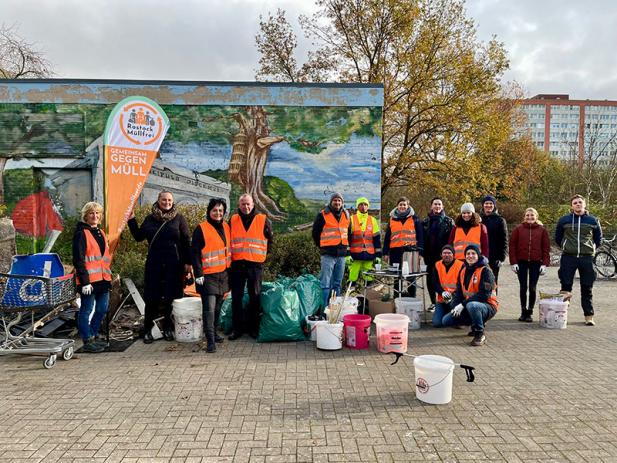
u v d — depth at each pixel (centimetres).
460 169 1934
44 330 698
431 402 472
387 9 1956
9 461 372
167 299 704
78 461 372
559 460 370
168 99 1168
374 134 1184
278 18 2494
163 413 455
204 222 669
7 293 593
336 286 829
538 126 7694
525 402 479
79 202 1176
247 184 1184
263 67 2556
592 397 492
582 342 700
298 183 1188
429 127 2005
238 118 1178
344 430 419
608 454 379
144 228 697
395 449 387
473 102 1933
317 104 1179
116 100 1160
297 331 695
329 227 806
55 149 1163
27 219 1170
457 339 718
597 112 7688
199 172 1178
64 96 1157
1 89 1155
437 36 1919
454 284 752
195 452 384
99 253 658
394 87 1995
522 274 834
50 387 524
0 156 1162
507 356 631
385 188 2162
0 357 628
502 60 1927
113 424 434
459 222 805
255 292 707
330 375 555
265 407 467
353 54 2100
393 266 841
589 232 804
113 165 720
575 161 2927
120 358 625
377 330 648
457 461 369
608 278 1395
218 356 629
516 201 2728
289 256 1016
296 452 383
